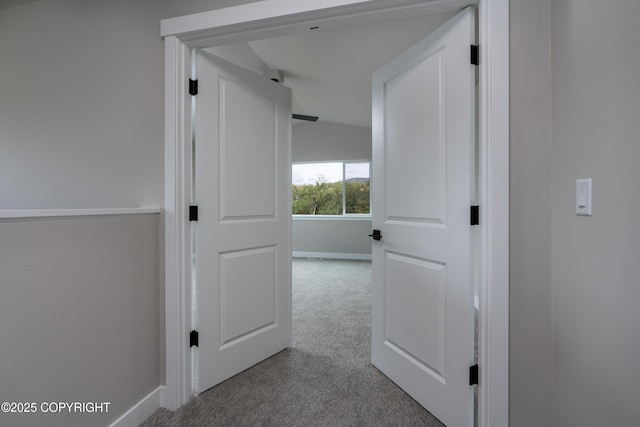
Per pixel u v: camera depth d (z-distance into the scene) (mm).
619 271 832
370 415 1489
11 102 1787
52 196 1732
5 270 958
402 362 1681
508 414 1206
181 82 1538
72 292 1156
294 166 6652
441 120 1416
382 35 2439
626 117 800
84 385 1196
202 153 1624
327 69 3436
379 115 1857
